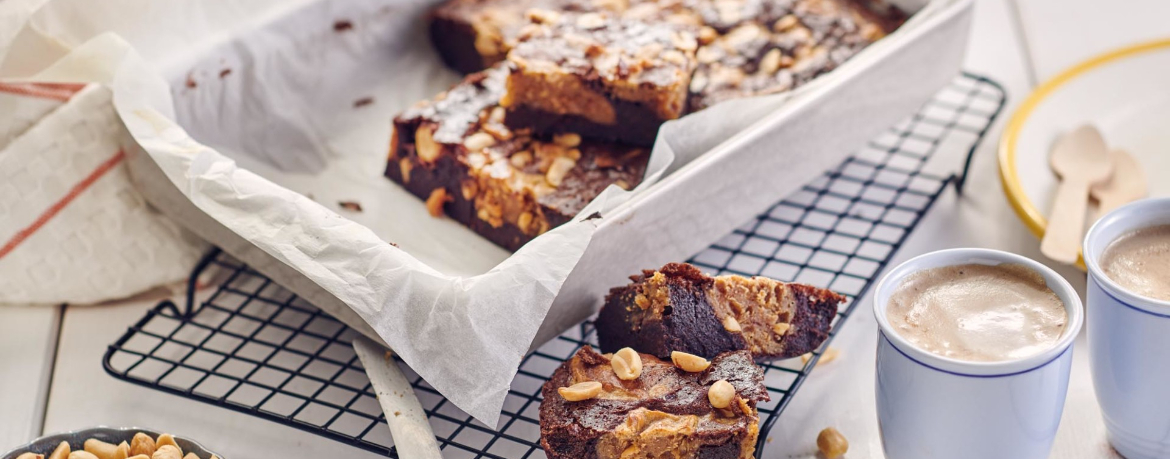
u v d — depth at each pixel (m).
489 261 0.77
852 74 0.75
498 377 0.63
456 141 0.78
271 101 0.83
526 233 0.76
